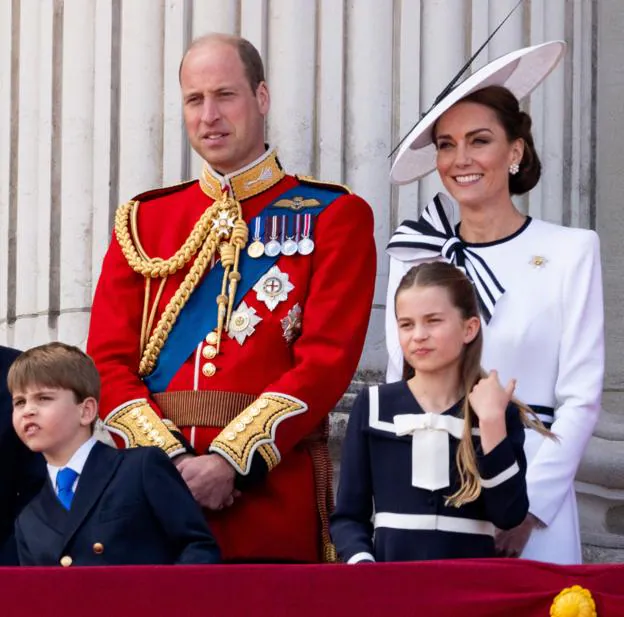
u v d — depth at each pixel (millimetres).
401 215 23031
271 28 23297
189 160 23328
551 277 18641
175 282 19719
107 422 18766
